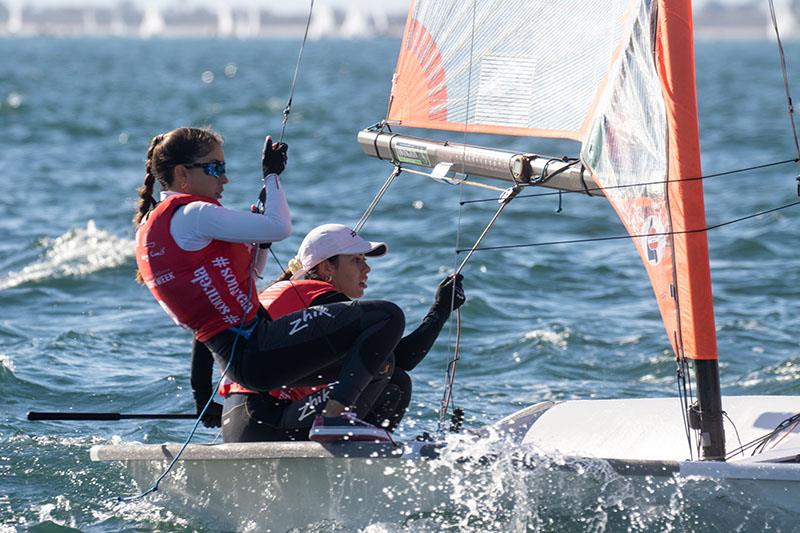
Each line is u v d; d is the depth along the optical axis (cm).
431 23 1664
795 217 4634
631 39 1371
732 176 6234
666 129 1309
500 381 2338
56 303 3086
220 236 1295
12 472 1694
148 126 9500
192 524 1453
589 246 4053
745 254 3884
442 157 1605
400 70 1722
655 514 1252
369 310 1321
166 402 2148
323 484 1331
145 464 1466
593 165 1412
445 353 2556
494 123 1577
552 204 5062
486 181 5838
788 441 1493
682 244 1319
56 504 1558
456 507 1291
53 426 1964
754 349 2573
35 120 9556
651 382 2333
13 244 3928
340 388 1299
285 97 14250
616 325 2820
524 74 1546
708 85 17500
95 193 5356
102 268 3494
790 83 17925
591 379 2356
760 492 1222
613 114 1395
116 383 2270
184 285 1307
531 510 1279
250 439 1420
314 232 1470
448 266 3597
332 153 7462
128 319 2892
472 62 1605
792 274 3506
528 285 3350
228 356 1325
